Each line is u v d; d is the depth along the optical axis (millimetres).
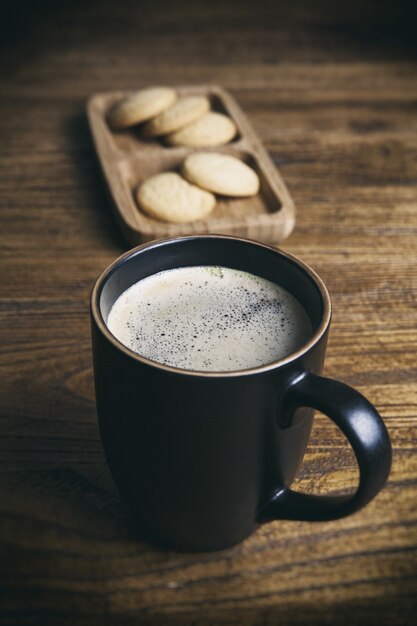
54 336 585
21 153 761
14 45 945
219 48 963
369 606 457
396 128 818
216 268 494
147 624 449
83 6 1042
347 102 858
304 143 789
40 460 509
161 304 474
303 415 437
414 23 1029
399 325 605
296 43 978
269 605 457
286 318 471
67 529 480
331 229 688
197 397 414
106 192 707
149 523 466
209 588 461
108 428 448
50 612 450
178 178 700
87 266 646
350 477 508
